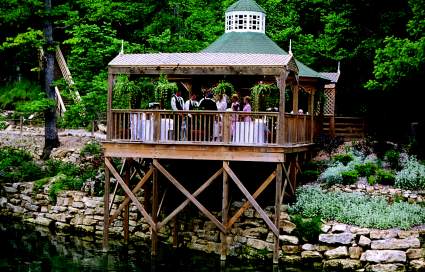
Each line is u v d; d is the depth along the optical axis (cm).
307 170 2330
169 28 3403
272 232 1959
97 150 2892
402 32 2814
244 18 2552
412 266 1802
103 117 3450
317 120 2600
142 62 1962
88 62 3203
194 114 1930
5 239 2250
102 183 2480
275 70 1850
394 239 1841
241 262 1925
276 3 3531
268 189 2195
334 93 2833
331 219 1981
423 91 2752
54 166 2825
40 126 3612
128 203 2172
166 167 2305
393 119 2912
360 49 2917
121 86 2156
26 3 2825
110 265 1889
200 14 3488
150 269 1844
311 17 3722
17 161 2922
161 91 2158
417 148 2427
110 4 3106
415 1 2275
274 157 1861
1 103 3909
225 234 1903
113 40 3031
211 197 2212
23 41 2800
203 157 1908
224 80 2389
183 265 1888
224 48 2461
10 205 2697
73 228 2425
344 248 1862
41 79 3969
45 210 2544
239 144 1870
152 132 1967
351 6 2914
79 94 3512
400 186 2172
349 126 2820
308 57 3366
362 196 2105
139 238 2250
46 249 2097
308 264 1880
